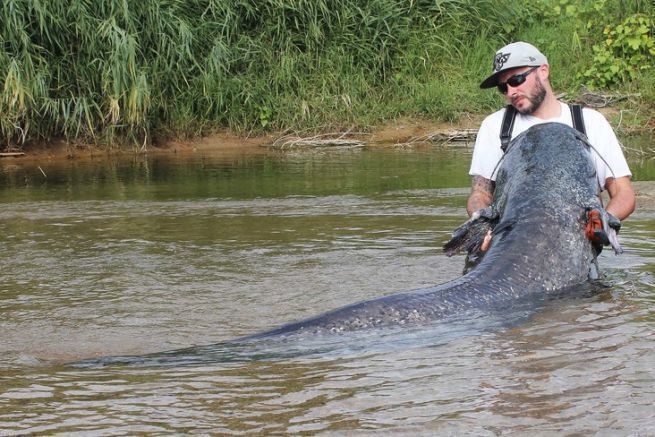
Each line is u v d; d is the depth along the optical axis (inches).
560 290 213.9
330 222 316.2
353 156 542.6
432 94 642.8
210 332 188.9
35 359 172.4
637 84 650.8
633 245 266.5
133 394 151.6
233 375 160.6
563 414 138.6
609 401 143.3
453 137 598.9
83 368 166.6
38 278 239.9
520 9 701.9
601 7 681.0
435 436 132.2
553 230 220.2
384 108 638.5
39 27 566.3
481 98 642.8
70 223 328.2
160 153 583.5
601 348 169.8
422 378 156.2
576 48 676.1
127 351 177.5
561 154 231.0
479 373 157.6
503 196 233.3
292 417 140.2
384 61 659.4
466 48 676.7
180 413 142.9
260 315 200.4
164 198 388.8
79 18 561.9
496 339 177.6
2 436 134.8
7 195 411.8
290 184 426.9
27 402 148.5
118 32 557.0
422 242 276.2
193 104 618.2
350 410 142.5
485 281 206.7
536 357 165.5
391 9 660.7
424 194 383.2
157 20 587.2
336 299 211.3
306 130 621.6
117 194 406.3
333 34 652.1
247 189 412.5
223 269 245.0
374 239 282.7
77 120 581.9
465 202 357.1
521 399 145.0
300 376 159.0
